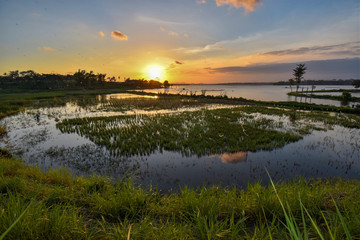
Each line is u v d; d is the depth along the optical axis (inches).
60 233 79.0
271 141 508.1
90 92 2640.3
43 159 394.9
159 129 627.2
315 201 119.3
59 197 137.9
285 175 325.7
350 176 321.1
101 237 83.4
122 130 611.8
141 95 2331.4
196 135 555.8
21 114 977.5
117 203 127.6
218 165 366.9
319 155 417.4
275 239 79.9
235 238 79.1
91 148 464.1
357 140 524.7
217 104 1427.2
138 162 380.5
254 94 2984.7
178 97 1975.9
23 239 72.0
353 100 1841.8
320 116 879.1
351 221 84.4
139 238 80.4
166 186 290.0
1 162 242.8
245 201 125.3
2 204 103.6
